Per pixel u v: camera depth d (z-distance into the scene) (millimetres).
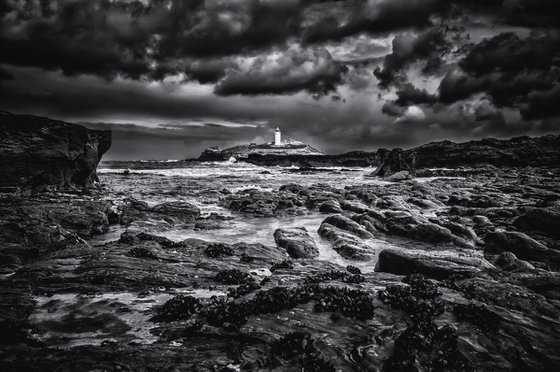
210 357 8914
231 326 10133
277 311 10984
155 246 18844
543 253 19172
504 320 10234
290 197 42469
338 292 11977
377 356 8883
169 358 8805
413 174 78438
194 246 20297
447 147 105438
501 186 49250
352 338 9727
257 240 25281
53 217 25000
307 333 9680
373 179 75438
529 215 24828
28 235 20766
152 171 99500
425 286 12289
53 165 35719
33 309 12164
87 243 22094
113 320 11352
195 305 11688
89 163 40438
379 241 24875
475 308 10578
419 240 24859
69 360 8609
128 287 14383
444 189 48125
